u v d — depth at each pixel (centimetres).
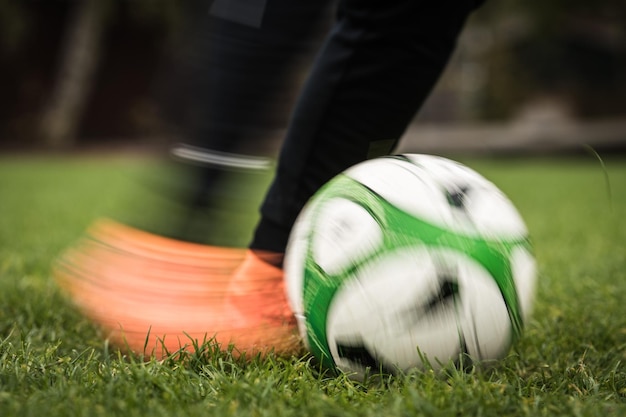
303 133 177
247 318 176
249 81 175
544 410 138
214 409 135
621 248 381
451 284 145
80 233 438
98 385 145
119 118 2125
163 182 185
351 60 171
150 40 2095
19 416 128
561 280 283
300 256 161
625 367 171
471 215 150
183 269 184
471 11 179
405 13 167
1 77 2039
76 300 215
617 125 1683
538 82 2311
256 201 446
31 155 1727
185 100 181
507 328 152
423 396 140
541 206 650
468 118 2334
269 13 173
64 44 2059
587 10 2112
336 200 158
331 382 153
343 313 150
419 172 155
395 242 146
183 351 167
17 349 175
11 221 503
